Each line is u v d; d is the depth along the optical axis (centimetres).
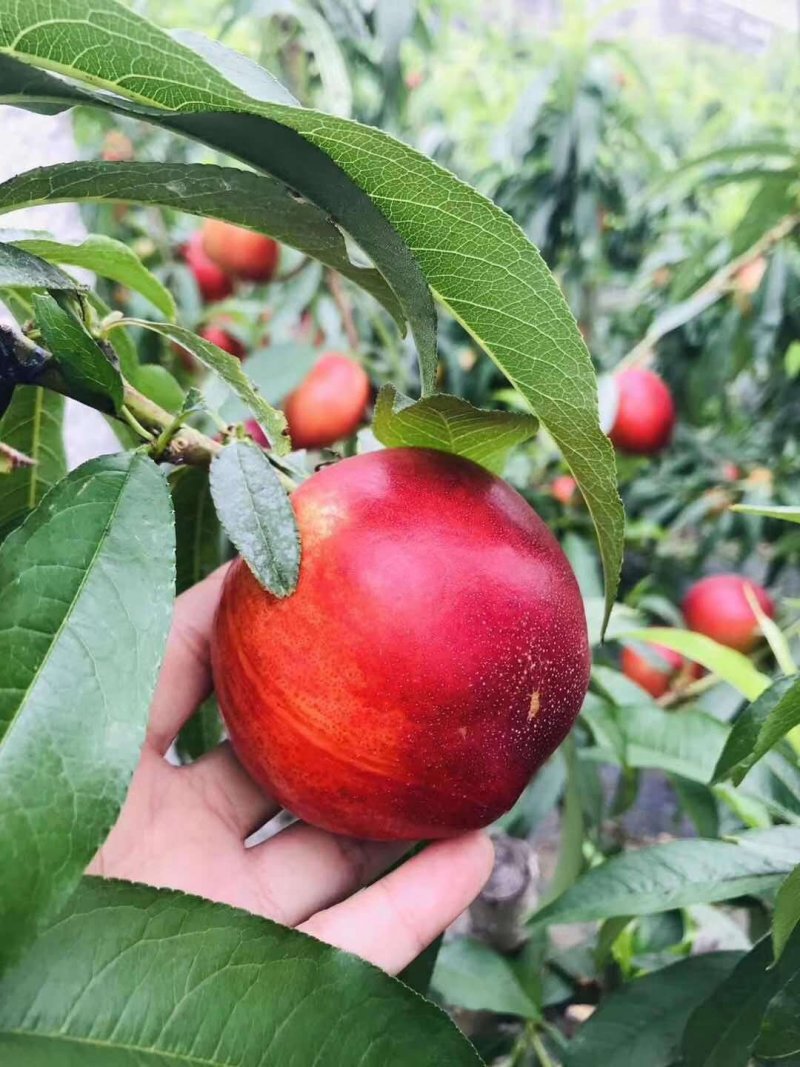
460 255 19
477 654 20
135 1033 16
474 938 41
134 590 18
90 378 21
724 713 48
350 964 18
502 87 98
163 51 16
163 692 28
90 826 15
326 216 20
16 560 17
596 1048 28
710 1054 24
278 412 21
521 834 47
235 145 18
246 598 22
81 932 17
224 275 73
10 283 18
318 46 59
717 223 85
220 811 28
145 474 20
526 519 23
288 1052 17
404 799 21
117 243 25
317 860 28
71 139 45
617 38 90
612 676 41
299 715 21
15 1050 15
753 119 88
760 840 28
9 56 16
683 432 82
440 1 86
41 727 15
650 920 44
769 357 72
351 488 22
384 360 74
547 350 20
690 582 77
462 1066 18
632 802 42
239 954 18
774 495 73
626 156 87
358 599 20
